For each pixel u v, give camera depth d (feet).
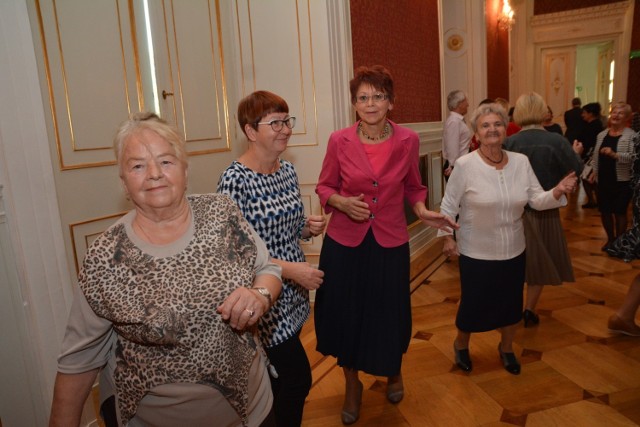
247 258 3.81
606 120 22.98
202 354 3.49
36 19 7.33
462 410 7.50
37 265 6.13
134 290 3.34
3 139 5.71
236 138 12.40
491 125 7.49
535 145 9.32
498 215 7.70
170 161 3.52
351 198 6.30
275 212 5.47
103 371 3.92
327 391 8.30
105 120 8.62
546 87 34.09
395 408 7.67
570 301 11.78
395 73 14.78
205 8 11.19
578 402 7.53
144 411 3.66
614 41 31.22
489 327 8.14
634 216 8.87
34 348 6.10
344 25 11.69
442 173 18.80
